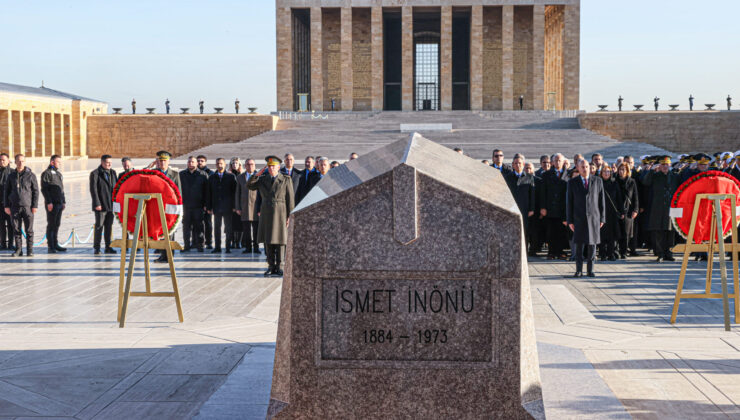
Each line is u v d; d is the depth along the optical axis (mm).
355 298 4047
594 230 12875
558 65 82938
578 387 5730
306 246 4031
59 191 16625
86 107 65875
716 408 5289
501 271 3982
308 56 87938
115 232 21125
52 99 62156
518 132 58750
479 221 3990
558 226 15758
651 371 6281
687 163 15375
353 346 4062
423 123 65062
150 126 65062
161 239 9398
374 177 4000
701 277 12945
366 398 4062
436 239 4008
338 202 4016
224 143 60656
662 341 7496
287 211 13148
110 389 5863
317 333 4047
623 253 15734
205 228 18000
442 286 4027
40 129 62094
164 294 9008
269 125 63406
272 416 4082
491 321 4008
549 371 6207
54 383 6020
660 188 15062
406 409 4055
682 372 6246
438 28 85125
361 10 80312
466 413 4039
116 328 8523
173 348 7242
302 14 81375
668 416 5117
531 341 4117
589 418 5023
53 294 11164
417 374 4039
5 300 10641
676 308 9031
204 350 7148
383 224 4020
